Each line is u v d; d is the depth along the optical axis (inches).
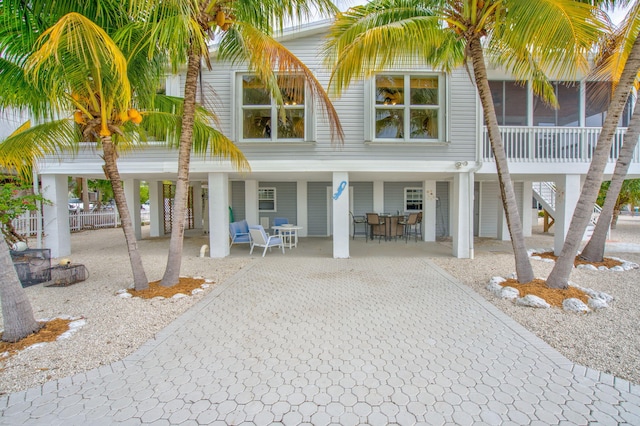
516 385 104.0
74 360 121.3
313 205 504.1
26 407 94.6
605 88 351.3
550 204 521.0
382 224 447.5
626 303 179.8
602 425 85.8
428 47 215.2
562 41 153.1
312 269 276.7
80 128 215.5
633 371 111.2
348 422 87.5
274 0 194.2
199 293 206.2
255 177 403.5
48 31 121.1
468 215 320.5
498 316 163.8
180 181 215.5
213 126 314.5
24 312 139.9
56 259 327.0
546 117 380.8
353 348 130.8
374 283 230.8
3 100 183.3
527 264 206.2
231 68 312.7
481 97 204.8
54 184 331.6
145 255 355.6
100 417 90.2
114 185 199.3
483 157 327.3
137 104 215.0
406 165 313.6
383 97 315.6
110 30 176.2
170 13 163.6
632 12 189.2
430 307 178.9
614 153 323.6
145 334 145.2
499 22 185.8
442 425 86.2
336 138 314.3
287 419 89.0
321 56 311.4
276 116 316.5
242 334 145.2
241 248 398.0
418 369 114.3
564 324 151.9
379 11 208.8
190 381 107.9
